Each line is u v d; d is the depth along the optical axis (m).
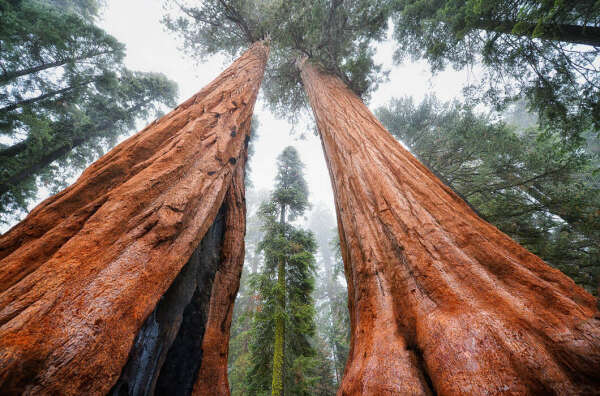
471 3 4.49
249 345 8.41
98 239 1.51
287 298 8.61
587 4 3.62
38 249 1.50
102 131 12.06
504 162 7.84
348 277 2.80
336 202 3.59
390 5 6.73
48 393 0.94
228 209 4.09
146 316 1.44
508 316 1.16
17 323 1.05
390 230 2.11
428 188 2.31
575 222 6.22
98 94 12.52
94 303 1.24
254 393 7.53
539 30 3.81
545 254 6.16
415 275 1.68
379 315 1.71
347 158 3.38
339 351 13.97
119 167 2.24
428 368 1.17
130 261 1.51
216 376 2.89
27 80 8.72
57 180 10.41
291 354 7.70
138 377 1.77
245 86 4.38
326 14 6.56
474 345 1.08
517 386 0.90
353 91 5.95
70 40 9.09
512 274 1.39
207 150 2.74
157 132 2.70
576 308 1.10
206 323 3.08
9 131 7.75
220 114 3.31
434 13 6.05
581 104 4.80
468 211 2.09
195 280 2.71
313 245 10.14
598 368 0.88
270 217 10.62
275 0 6.93
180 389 2.46
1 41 7.48
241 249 4.12
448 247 1.69
